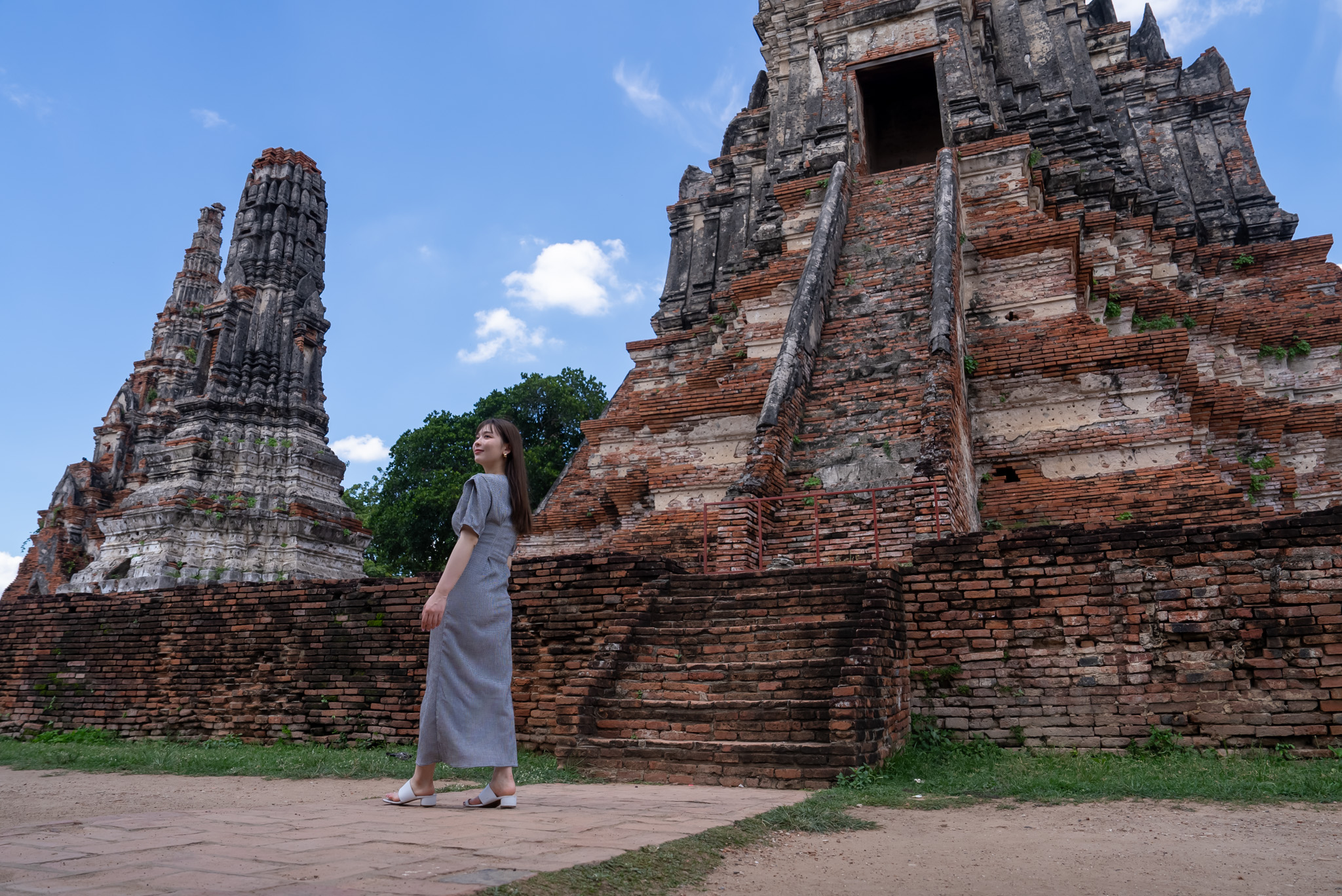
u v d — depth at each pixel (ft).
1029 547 25.67
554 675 29.01
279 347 77.77
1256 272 66.13
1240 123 75.56
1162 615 23.85
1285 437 56.70
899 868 12.01
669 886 10.14
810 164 60.44
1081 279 52.47
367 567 114.83
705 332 66.64
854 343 44.39
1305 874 11.60
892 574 25.82
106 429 106.83
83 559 99.35
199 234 121.90
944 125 59.36
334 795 19.54
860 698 20.85
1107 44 76.74
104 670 38.04
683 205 91.04
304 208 83.15
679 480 50.01
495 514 14.58
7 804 18.29
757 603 25.75
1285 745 21.70
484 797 14.32
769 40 79.25
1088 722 23.81
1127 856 12.79
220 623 36.29
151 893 7.56
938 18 62.08
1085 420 43.68
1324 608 22.38
